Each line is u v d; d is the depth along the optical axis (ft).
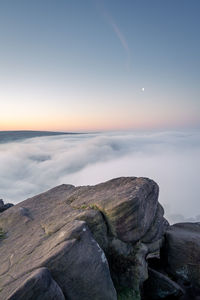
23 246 26.14
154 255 38.63
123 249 27.53
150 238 31.12
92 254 22.03
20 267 21.47
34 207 39.37
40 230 29.30
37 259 21.67
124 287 25.62
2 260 24.50
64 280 20.03
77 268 20.68
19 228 32.42
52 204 39.24
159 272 34.27
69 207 33.83
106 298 20.74
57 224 28.37
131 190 31.07
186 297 30.81
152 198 33.42
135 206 27.25
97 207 29.19
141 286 28.60
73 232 23.48
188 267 33.76
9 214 37.01
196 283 32.53
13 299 16.90
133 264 27.14
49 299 17.85
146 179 36.19
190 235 37.73
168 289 30.35
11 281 19.34
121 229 27.12
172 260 35.17
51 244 23.56
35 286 17.65
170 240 36.45
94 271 21.18
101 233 27.04
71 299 19.81
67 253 21.03
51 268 20.06
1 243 29.19
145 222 29.25
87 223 26.96
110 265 26.61
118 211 27.22
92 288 20.57
